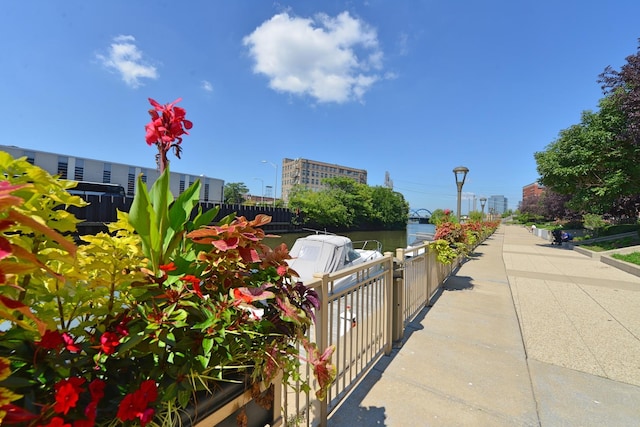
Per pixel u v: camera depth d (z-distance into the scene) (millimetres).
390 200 56875
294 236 31047
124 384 859
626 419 2135
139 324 896
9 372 616
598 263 9430
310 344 1396
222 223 1345
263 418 1315
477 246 13914
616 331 3682
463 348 3203
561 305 4727
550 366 2852
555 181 15477
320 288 1900
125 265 970
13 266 588
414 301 4090
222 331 970
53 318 845
